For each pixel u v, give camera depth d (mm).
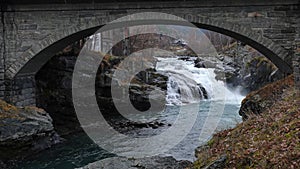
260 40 18750
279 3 18438
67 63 24859
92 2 18984
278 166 6238
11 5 19266
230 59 38781
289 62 18641
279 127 8289
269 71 27844
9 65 19562
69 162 14805
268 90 16703
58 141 17875
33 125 16094
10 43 19531
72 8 19125
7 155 15062
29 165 14570
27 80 21000
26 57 19469
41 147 16516
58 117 23609
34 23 19453
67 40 20516
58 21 19344
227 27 18812
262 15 18656
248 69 32656
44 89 24609
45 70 24859
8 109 16781
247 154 7211
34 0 18875
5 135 14844
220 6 18703
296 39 18125
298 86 15000
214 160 7680
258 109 15633
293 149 6559
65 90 24562
